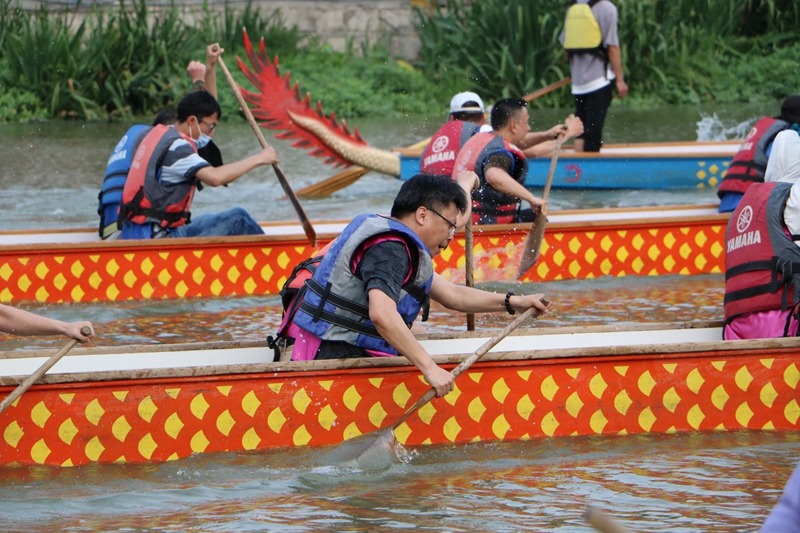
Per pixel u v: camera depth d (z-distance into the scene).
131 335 11.67
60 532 6.57
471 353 8.66
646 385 8.44
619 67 21.31
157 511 6.93
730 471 7.55
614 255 14.74
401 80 37.12
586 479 7.43
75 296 13.54
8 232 14.92
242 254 13.93
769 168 9.75
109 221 14.48
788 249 8.94
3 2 33.94
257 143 27.91
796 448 8.08
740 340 8.46
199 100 14.33
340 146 19.78
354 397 8.15
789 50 38.97
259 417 8.06
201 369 7.94
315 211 18.95
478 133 14.31
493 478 7.50
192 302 13.54
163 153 13.80
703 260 15.02
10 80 32.94
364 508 6.92
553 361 8.33
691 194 20.61
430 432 8.26
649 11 37.44
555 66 35.97
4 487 7.42
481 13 37.44
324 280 8.22
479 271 14.43
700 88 37.38
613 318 12.20
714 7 38.59
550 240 14.53
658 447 8.13
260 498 7.15
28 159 24.64
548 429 8.39
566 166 20.81
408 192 8.02
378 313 7.55
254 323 12.31
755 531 6.41
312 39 38.72
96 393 7.87
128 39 33.47
